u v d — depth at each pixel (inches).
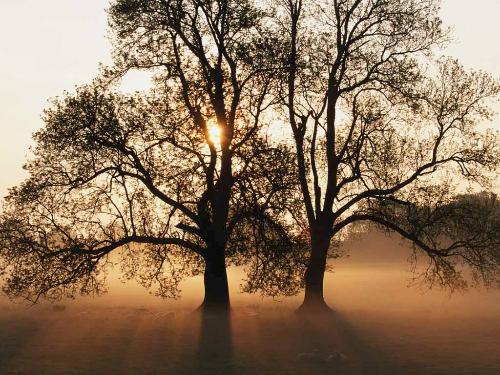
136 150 1551.4
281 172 1526.8
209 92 1612.9
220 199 1593.3
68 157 1524.4
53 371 971.3
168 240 1595.7
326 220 1694.1
